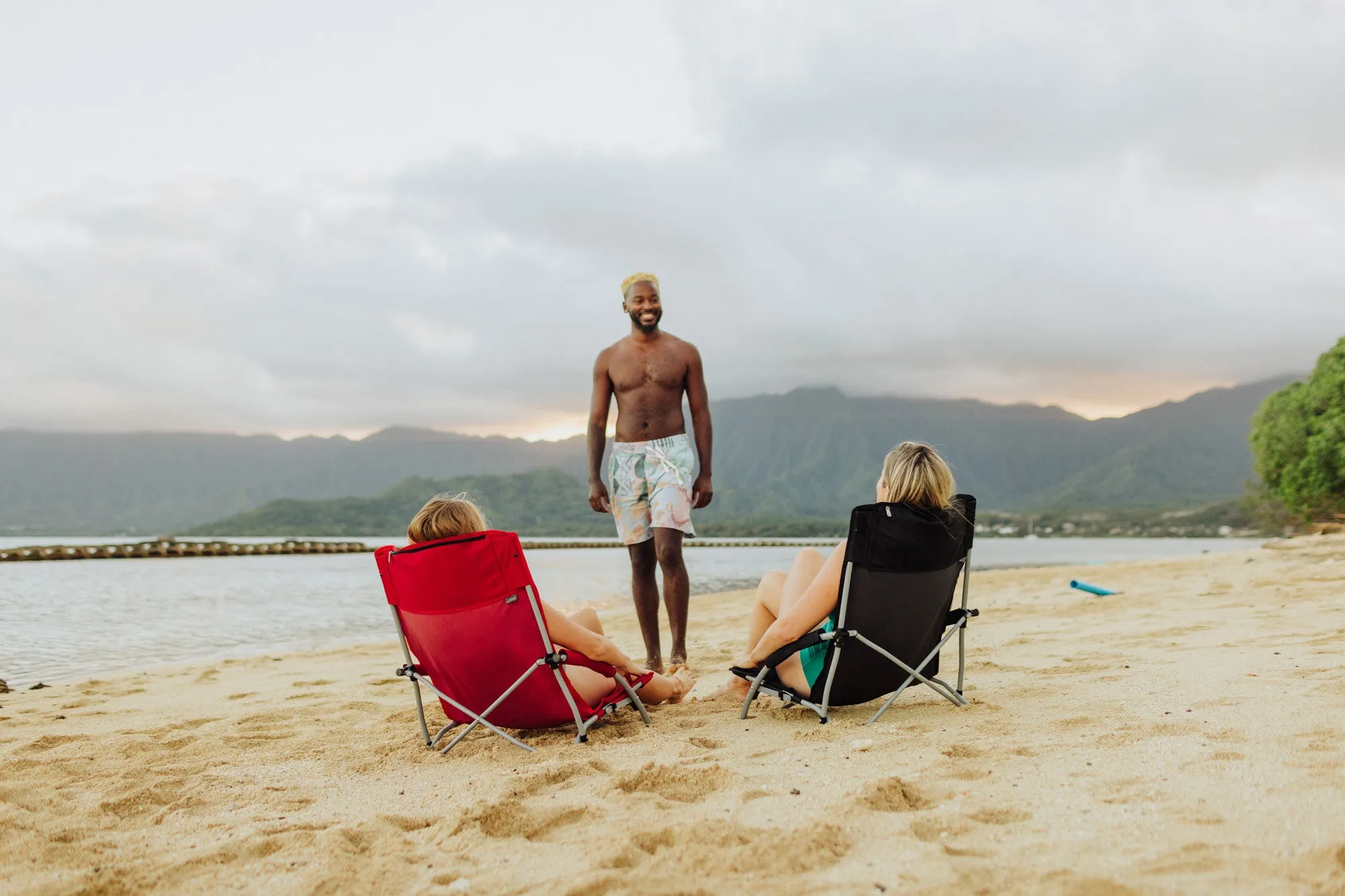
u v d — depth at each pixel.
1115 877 1.74
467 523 3.39
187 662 8.14
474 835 2.25
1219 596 8.26
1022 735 3.04
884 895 1.75
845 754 2.90
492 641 3.21
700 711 3.87
